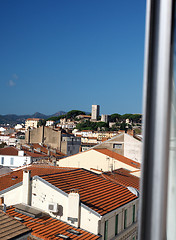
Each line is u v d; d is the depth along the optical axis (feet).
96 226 74.64
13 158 233.55
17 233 52.19
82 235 73.26
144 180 7.57
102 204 81.61
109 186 97.96
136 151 166.30
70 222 77.25
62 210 78.89
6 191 88.43
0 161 233.76
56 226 75.56
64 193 79.46
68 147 372.17
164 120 7.49
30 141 375.66
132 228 90.84
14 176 111.45
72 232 73.36
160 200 7.54
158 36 7.54
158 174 7.54
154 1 7.54
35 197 83.66
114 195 91.25
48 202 79.56
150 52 7.55
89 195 84.94
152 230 7.54
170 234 7.59
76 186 88.48
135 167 138.72
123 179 116.26
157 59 7.54
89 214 75.97
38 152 270.05
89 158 146.10
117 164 141.28
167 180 7.56
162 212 7.55
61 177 92.43
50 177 88.53
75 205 77.00
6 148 245.86
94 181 98.89
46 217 79.46
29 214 78.48
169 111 7.50
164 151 7.52
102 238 75.82
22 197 85.25
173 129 7.56
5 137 516.32
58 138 372.58
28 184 84.53
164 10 7.50
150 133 7.56
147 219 7.59
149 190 7.58
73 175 98.68
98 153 144.66
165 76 7.48
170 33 7.48
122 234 84.94
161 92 7.49
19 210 80.23
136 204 94.02
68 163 149.28
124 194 94.32
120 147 169.27
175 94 7.53
